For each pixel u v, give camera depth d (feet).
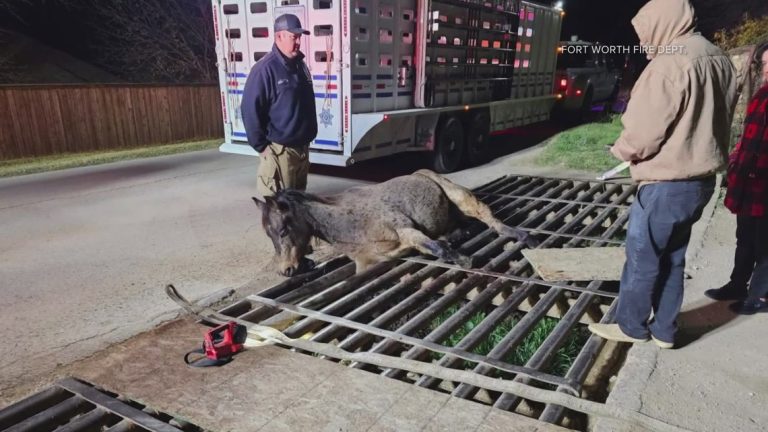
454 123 29.68
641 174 8.92
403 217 14.96
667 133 8.49
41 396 9.11
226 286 14.65
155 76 54.24
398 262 15.42
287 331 11.10
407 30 25.82
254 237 18.94
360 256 14.64
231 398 8.64
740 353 9.74
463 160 32.35
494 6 31.27
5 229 20.15
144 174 30.17
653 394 8.57
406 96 26.68
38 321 12.68
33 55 51.39
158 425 8.15
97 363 9.87
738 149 11.00
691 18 8.34
